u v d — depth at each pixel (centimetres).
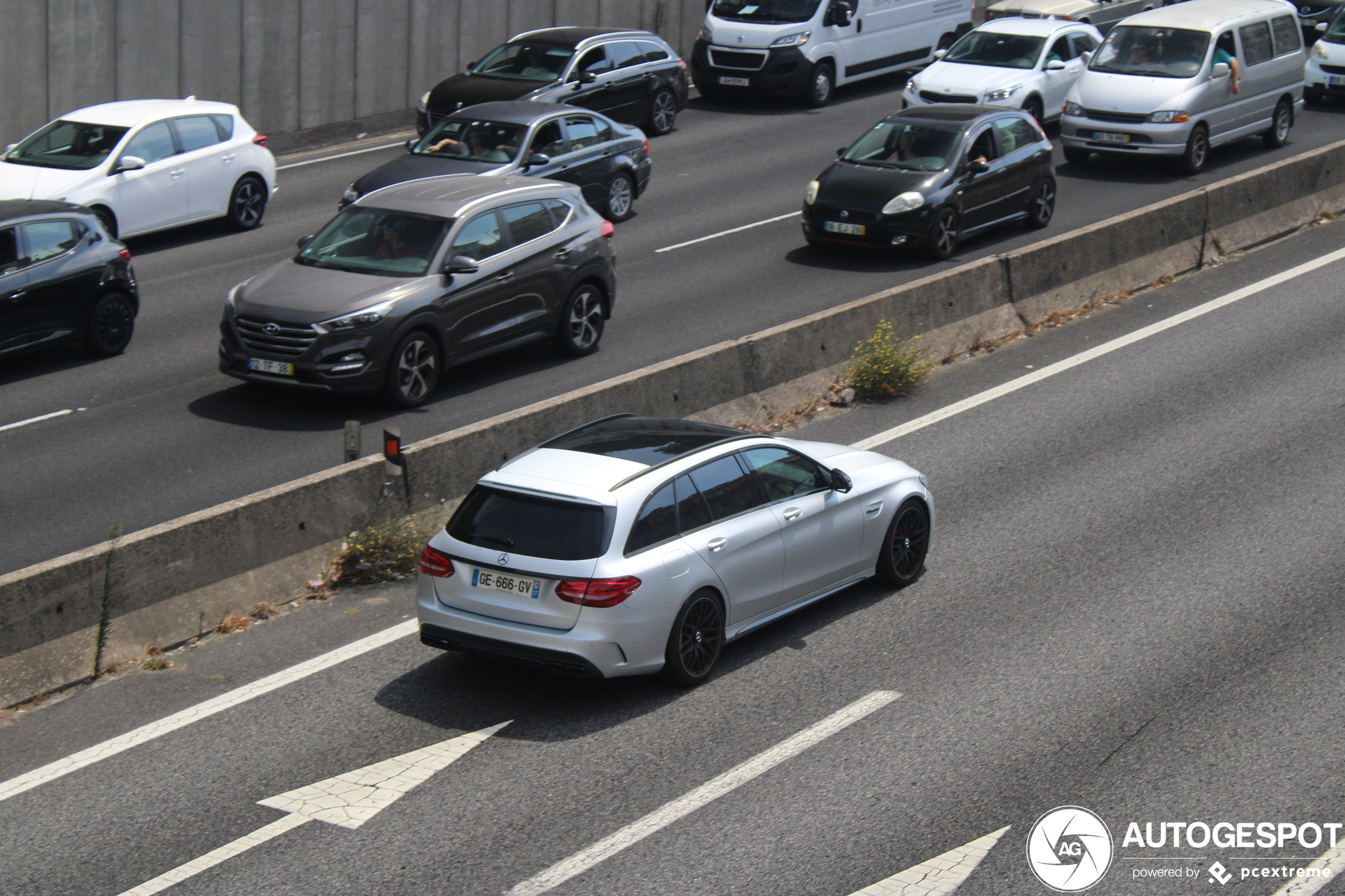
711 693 812
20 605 820
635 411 1210
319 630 916
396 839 661
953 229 1867
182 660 871
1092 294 1706
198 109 1964
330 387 1288
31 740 771
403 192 1455
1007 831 654
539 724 779
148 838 668
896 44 3056
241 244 1944
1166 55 2331
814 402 1376
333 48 2522
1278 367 1433
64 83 2166
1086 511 1089
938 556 1019
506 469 836
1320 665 821
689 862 632
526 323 1441
